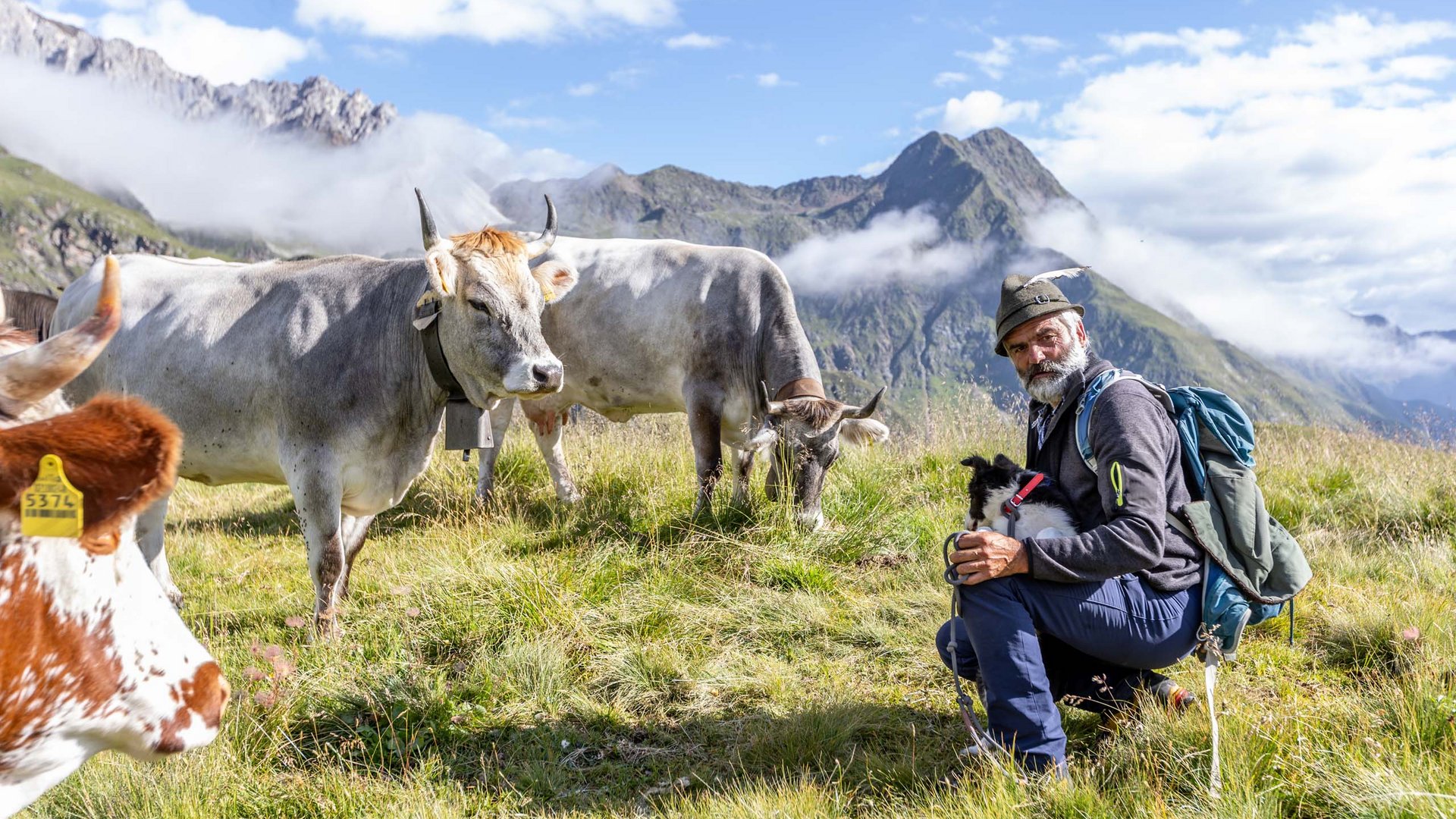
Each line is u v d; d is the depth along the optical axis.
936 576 4.12
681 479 5.43
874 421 4.84
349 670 3.25
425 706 3.04
